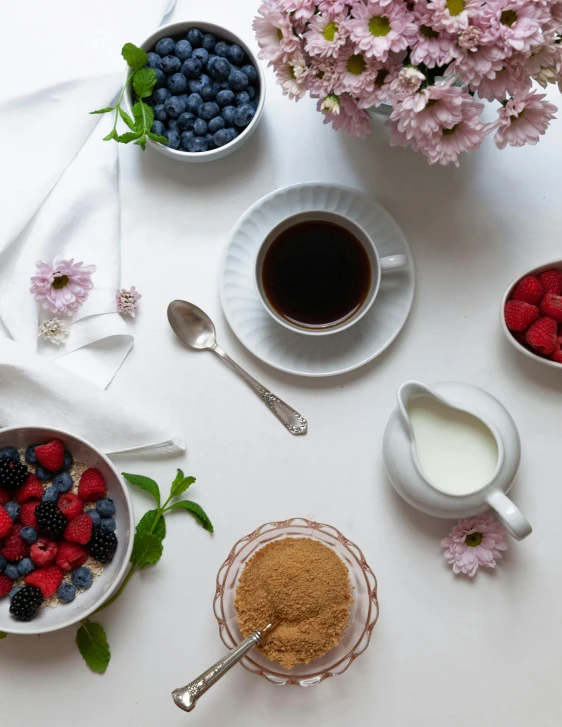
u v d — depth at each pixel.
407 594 0.94
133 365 0.96
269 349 0.95
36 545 0.91
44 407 0.94
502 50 0.79
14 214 0.94
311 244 0.93
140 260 0.96
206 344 0.95
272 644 0.90
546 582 0.94
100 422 0.94
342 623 0.91
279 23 0.82
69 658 0.94
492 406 0.91
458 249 0.96
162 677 0.93
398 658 0.94
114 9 0.96
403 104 0.81
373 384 0.95
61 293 0.94
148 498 0.95
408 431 0.89
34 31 0.96
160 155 0.96
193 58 0.92
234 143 0.92
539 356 0.93
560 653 0.94
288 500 0.95
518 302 0.92
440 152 0.84
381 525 0.95
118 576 0.89
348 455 0.95
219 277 0.94
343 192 0.94
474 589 0.94
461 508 0.89
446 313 0.96
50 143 0.95
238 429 0.95
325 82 0.83
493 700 0.93
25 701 0.93
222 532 0.94
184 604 0.94
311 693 0.93
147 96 0.92
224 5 0.96
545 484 0.95
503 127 0.84
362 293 0.93
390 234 0.94
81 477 0.92
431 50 0.80
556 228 0.96
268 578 0.90
